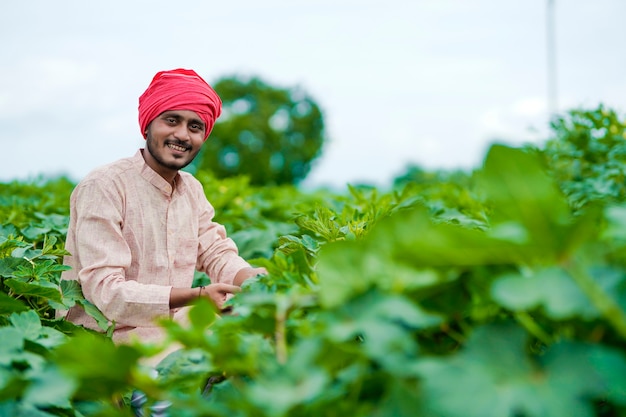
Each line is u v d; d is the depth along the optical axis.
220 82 49.78
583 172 4.36
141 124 2.84
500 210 1.11
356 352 1.11
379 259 1.20
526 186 1.06
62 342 1.55
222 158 47.47
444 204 4.00
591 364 1.00
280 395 1.03
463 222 2.73
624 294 1.02
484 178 1.09
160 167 2.84
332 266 1.18
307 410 1.12
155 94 2.79
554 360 1.03
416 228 1.20
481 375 0.99
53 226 3.50
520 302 1.02
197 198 3.08
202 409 1.16
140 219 2.76
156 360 2.49
